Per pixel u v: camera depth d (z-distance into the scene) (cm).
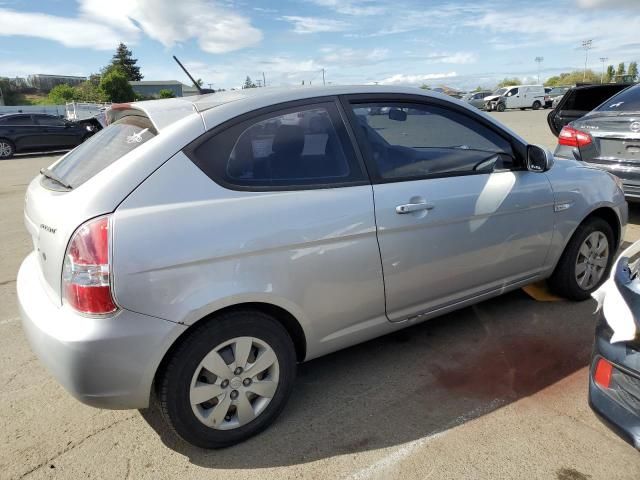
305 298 256
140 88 7688
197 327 233
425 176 297
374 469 235
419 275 295
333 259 260
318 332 269
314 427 267
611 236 403
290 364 264
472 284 326
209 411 244
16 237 655
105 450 254
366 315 284
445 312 322
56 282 224
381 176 282
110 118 308
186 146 235
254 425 257
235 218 235
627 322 204
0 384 314
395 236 279
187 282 223
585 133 572
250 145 250
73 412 286
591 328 358
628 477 225
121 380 219
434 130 311
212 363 238
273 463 242
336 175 269
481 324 369
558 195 354
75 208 219
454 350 337
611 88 948
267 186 249
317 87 284
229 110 251
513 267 344
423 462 238
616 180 404
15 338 373
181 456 249
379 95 297
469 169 319
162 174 228
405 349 341
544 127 2097
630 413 202
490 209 316
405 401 285
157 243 218
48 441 261
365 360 330
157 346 221
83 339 211
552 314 380
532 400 281
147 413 284
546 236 354
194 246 224
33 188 278
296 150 262
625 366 202
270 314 256
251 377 252
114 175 224
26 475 238
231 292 231
